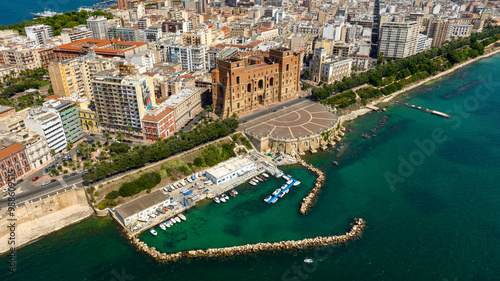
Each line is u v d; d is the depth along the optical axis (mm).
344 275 169250
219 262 174625
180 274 167625
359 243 187125
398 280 166875
